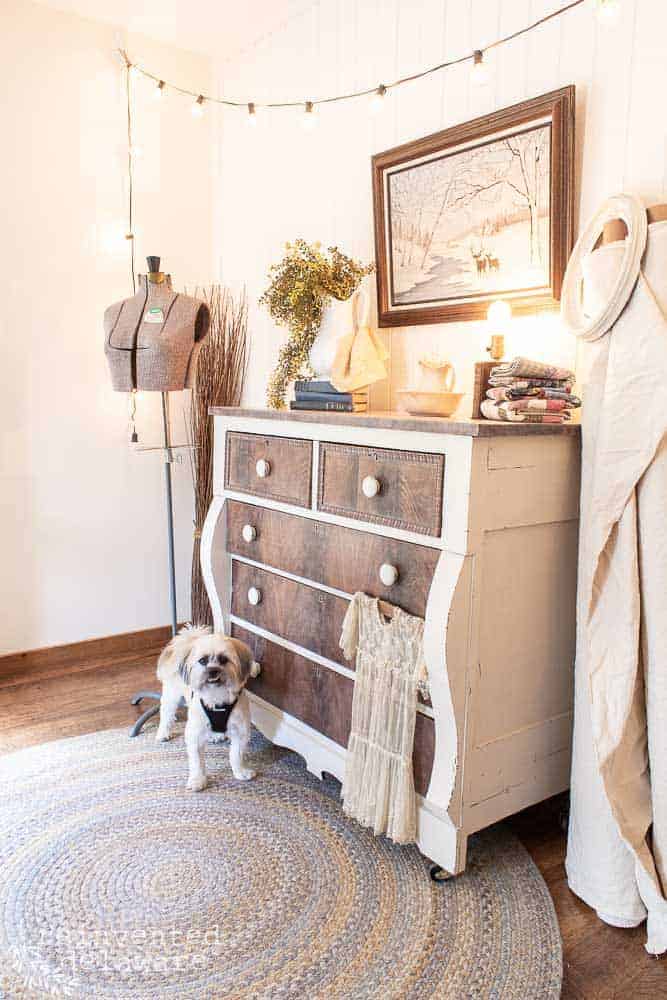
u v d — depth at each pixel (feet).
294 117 9.08
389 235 7.81
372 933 4.97
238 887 5.41
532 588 5.57
